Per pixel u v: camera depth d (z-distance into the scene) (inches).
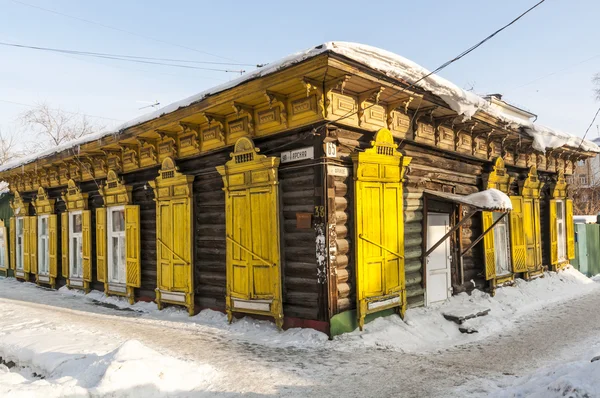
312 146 267.4
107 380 178.5
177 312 349.7
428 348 261.4
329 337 255.1
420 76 277.0
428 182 349.4
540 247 493.7
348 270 275.4
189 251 339.0
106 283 434.9
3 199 685.9
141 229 402.6
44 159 493.0
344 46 232.4
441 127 356.5
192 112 307.1
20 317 341.7
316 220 264.1
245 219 296.4
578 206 1277.1
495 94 585.3
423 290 332.2
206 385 194.7
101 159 444.1
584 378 156.5
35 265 566.6
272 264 278.7
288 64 237.9
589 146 543.5
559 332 301.4
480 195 311.6
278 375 205.6
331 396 181.9
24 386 172.6
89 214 468.1
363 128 284.2
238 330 287.1
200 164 346.6
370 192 286.2
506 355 245.9
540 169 511.5
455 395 180.4
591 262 635.5
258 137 295.3
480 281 398.6
